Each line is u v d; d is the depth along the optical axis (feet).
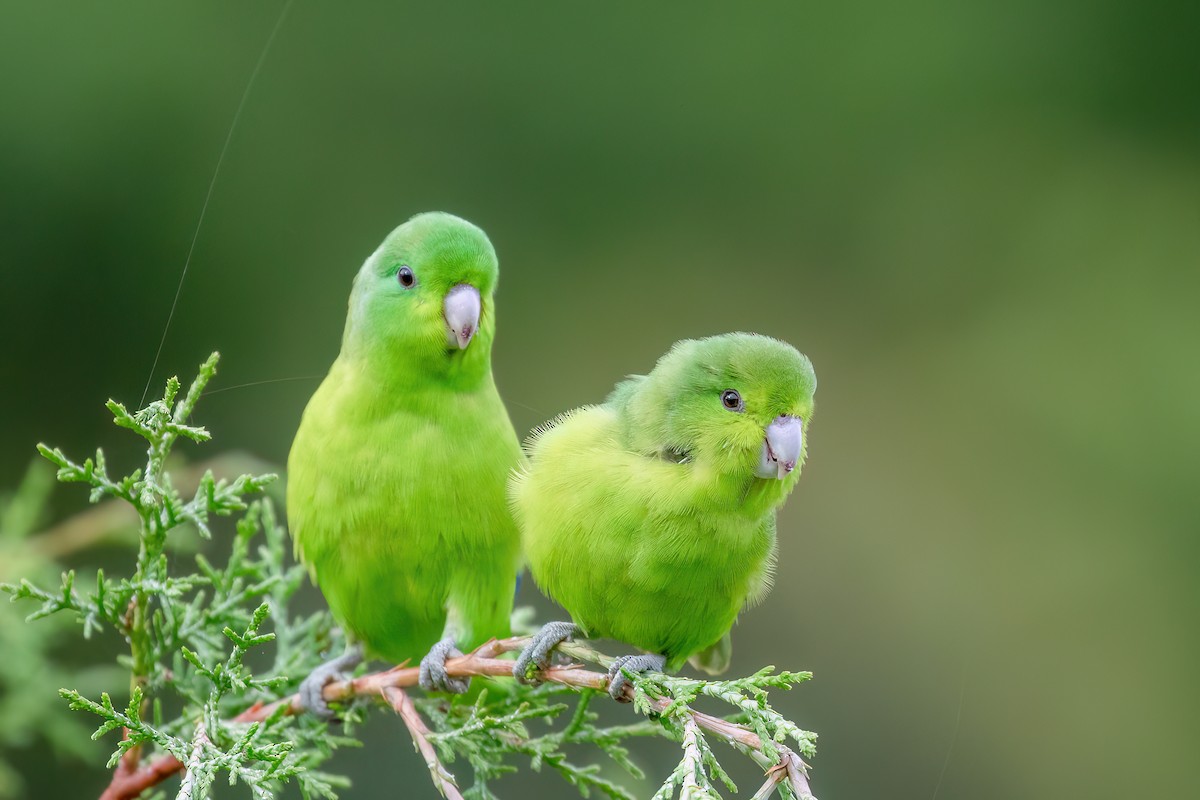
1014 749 43.96
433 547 24.73
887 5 51.06
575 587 22.72
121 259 41.14
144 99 41.60
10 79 41.24
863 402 48.88
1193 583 45.68
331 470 24.76
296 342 42.24
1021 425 48.73
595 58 48.80
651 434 22.39
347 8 44.55
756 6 50.55
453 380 24.80
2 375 40.24
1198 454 47.75
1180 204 50.29
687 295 48.88
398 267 24.77
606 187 49.44
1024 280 50.24
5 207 40.98
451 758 21.72
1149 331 49.32
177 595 20.65
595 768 22.06
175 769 22.16
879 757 43.68
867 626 46.06
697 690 18.70
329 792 20.65
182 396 40.42
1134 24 52.06
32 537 33.14
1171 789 42.88
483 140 47.57
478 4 47.26
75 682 28.45
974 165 50.96
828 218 50.62
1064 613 46.14
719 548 22.21
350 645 26.17
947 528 47.14
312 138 43.78
